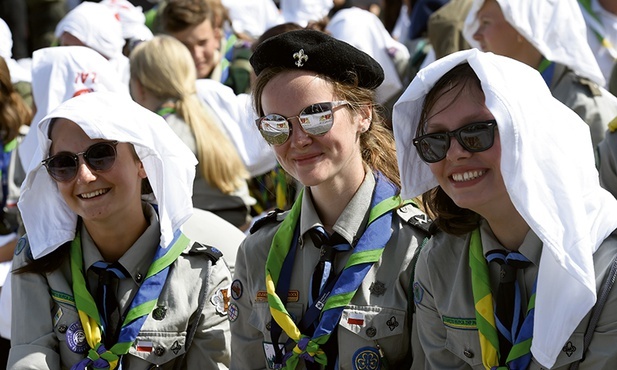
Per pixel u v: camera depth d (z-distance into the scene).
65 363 3.57
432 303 3.26
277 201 5.17
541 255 2.95
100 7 6.71
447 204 3.21
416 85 3.01
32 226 3.61
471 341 3.14
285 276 3.45
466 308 3.15
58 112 3.44
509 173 2.79
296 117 3.26
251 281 3.53
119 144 3.49
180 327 3.56
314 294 3.38
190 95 5.23
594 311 2.91
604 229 2.95
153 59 5.22
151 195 3.74
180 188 3.57
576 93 4.79
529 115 2.79
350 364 3.33
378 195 3.43
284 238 3.48
